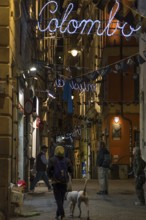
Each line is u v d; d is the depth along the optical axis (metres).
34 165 53.69
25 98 45.06
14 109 32.47
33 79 55.34
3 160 27.34
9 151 27.55
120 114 74.69
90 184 56.25
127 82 74.44
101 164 42.44
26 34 44.66
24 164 43.78
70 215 28.42
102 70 35.00
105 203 35.66
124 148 74.56
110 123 75.06
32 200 37.16
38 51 64.44
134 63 33.12
